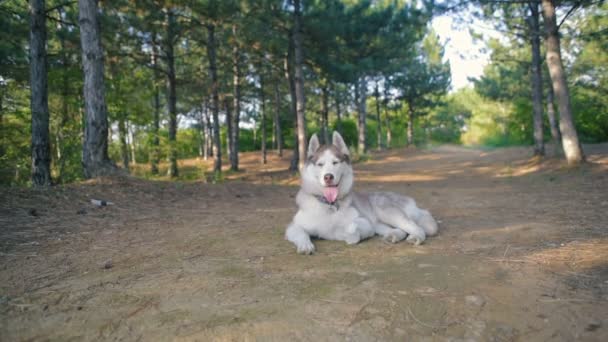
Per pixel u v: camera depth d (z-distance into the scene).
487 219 5.25
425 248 3.76
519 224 4.73
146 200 7.14
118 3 12.66
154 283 2.80
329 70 17.30
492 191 9.07
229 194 8.88
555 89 11.36
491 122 46.47
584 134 26.83
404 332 2.03
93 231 4.59
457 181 12.52
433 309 2.28
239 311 2.29
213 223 5.32
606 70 22.11
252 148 42.97
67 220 5.09
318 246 3.92
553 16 10.95
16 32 12.23
